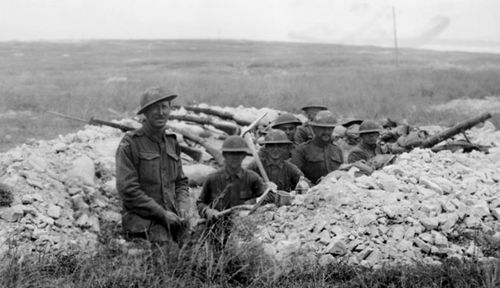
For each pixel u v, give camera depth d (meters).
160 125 5.85
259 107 15.78
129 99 16.64
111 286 4.83
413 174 6.38
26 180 6.43
